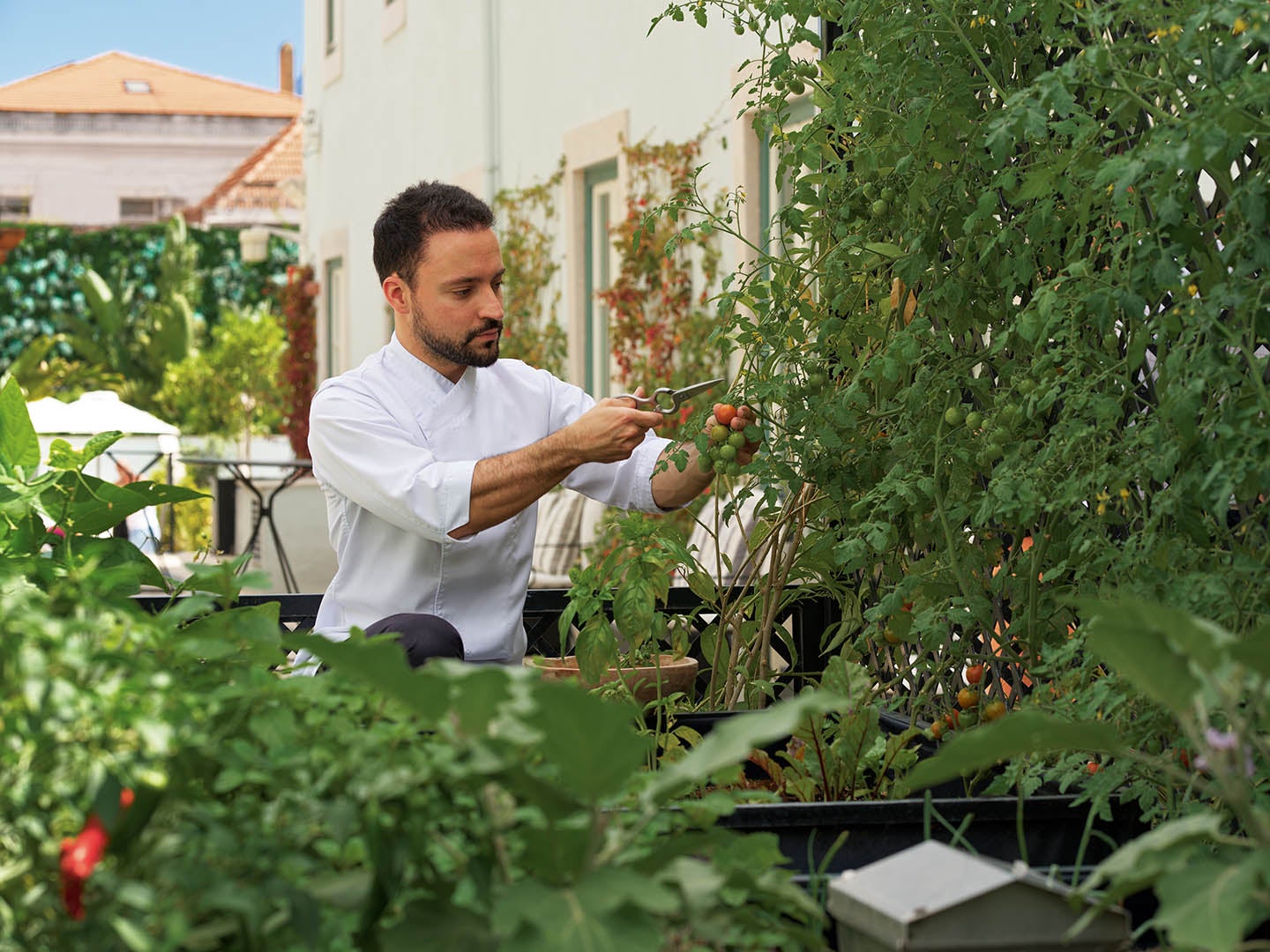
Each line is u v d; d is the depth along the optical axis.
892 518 2.49
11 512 2.17
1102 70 1.89
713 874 1.29
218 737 1.36
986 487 2.58
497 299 2.93
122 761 1.22
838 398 2.57
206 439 16.27
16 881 1.27
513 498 2.72
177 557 10.84
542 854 1.23
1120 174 1.72
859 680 2.30
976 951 1.37
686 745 2.66
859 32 2.54
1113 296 1.88
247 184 24.67
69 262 21.92
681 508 3.11
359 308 11.32
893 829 1.84
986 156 2.37
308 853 1.34
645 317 6.24
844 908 1.47
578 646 2.74
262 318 16.98
